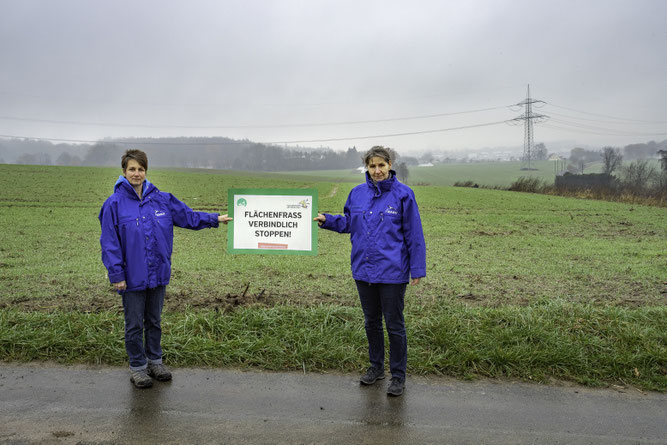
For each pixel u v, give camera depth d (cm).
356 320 588
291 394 419
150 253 430
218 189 4009
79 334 520
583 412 402
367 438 345
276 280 912
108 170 5025
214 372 463
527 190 4738
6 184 3334
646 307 671
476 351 498
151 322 445
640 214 2808
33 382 430
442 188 4944
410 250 423
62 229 1706
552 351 500
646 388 454
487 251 1417
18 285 814
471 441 346
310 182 5962
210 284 857
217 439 338
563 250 1443
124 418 367
